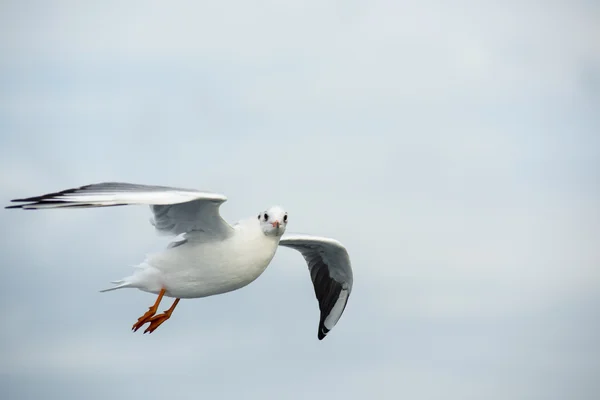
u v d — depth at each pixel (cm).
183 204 1487
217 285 1553
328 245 1839
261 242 1555
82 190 1413
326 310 1938
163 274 1544
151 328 1555
